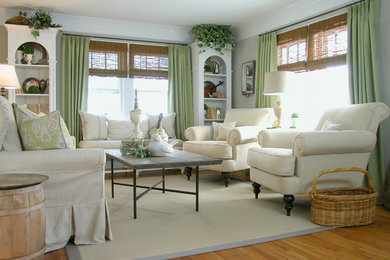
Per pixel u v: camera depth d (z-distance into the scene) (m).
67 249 1.99
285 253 1.94
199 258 1.87
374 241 2.14
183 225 2.45
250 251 1.97
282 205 3.04
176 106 5.64
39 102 4.95
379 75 3.42
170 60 5.64
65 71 5.06
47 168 1.98
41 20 4.53
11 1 4.39
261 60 5.04
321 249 2.00
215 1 4.40
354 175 2.86
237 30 5.72
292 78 4.10
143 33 5.50
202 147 4.12
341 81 3.98
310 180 2.70
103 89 5.43
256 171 3.19
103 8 4.69
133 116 3.28
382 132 3.36
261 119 4.47
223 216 2.68
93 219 2.11
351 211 2.42
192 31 5.68
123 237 2.20
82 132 5.08
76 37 5.07
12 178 1.71
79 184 2.07
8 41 4.48
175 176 4.68
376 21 3.36
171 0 4.36
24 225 1.58
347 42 3.62
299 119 4.55
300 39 4.41
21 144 2.19
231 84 5.93
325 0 3.99
